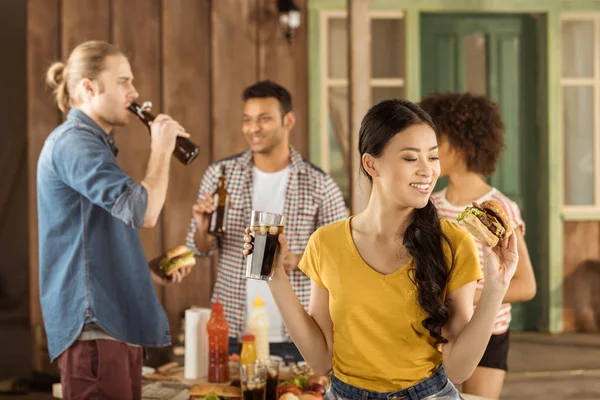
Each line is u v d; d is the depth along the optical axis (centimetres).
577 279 630
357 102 389
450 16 622
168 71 593
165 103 594
